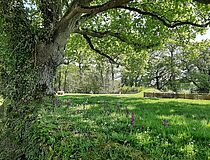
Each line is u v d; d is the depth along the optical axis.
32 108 5.39
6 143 4.72
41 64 8.34
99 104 9.49
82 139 3.42
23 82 7.54
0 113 6.46
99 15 11.73
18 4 8.43
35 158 3.68
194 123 5.66
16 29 8.38
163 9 10.64
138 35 11.71
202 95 24.31
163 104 11.42
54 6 8.92
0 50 8.21
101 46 13.39
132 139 3.75
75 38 13.69
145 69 46.47
